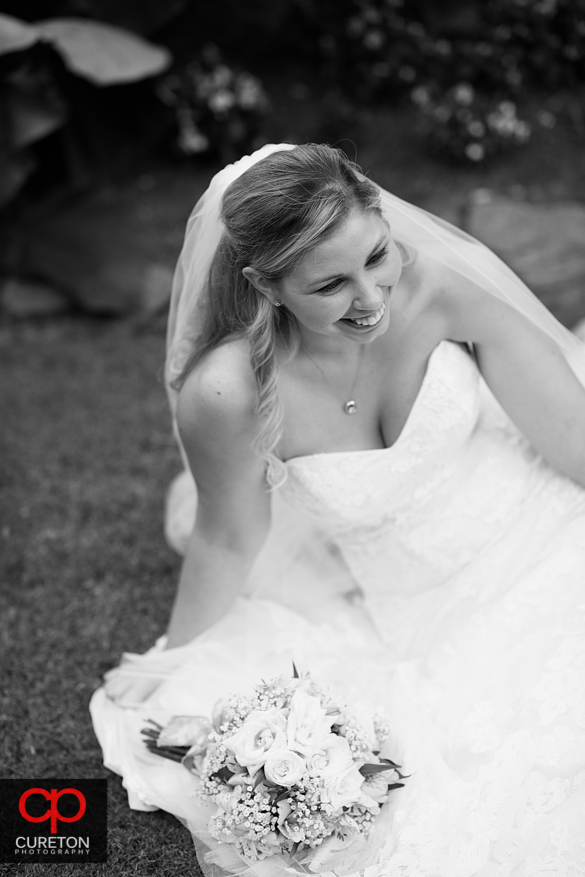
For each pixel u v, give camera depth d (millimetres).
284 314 2244
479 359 2453
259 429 2287
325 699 2174
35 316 5789
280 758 2002
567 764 2055
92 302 5715
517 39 6934
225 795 2076
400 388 2355
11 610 3291
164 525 3723
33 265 5949
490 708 2229
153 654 2721
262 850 2078
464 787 2107
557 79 6961
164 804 2367
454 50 6965
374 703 2436
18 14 6098
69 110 6000
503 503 2508
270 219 1923
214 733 2139
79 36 5391
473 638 2387
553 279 5391
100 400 4793
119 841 2396
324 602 2828
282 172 1934
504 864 2014
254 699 2158
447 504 2492
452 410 2334
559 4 6848
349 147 6871
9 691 2920
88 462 4230
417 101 6801
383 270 2039
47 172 6160
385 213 2260
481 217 5762
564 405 2445
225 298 2260
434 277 2291
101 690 2764
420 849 2047
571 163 6457
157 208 6547
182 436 2375
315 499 2436
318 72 7531
